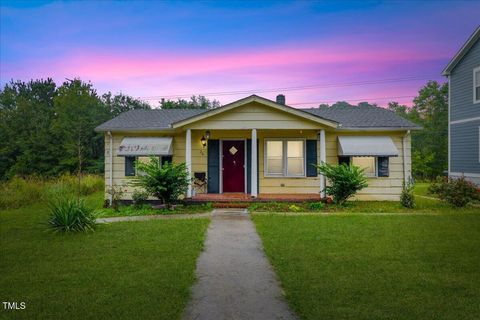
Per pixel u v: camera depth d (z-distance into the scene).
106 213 12.58
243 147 15.91
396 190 15.16
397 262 6.17
